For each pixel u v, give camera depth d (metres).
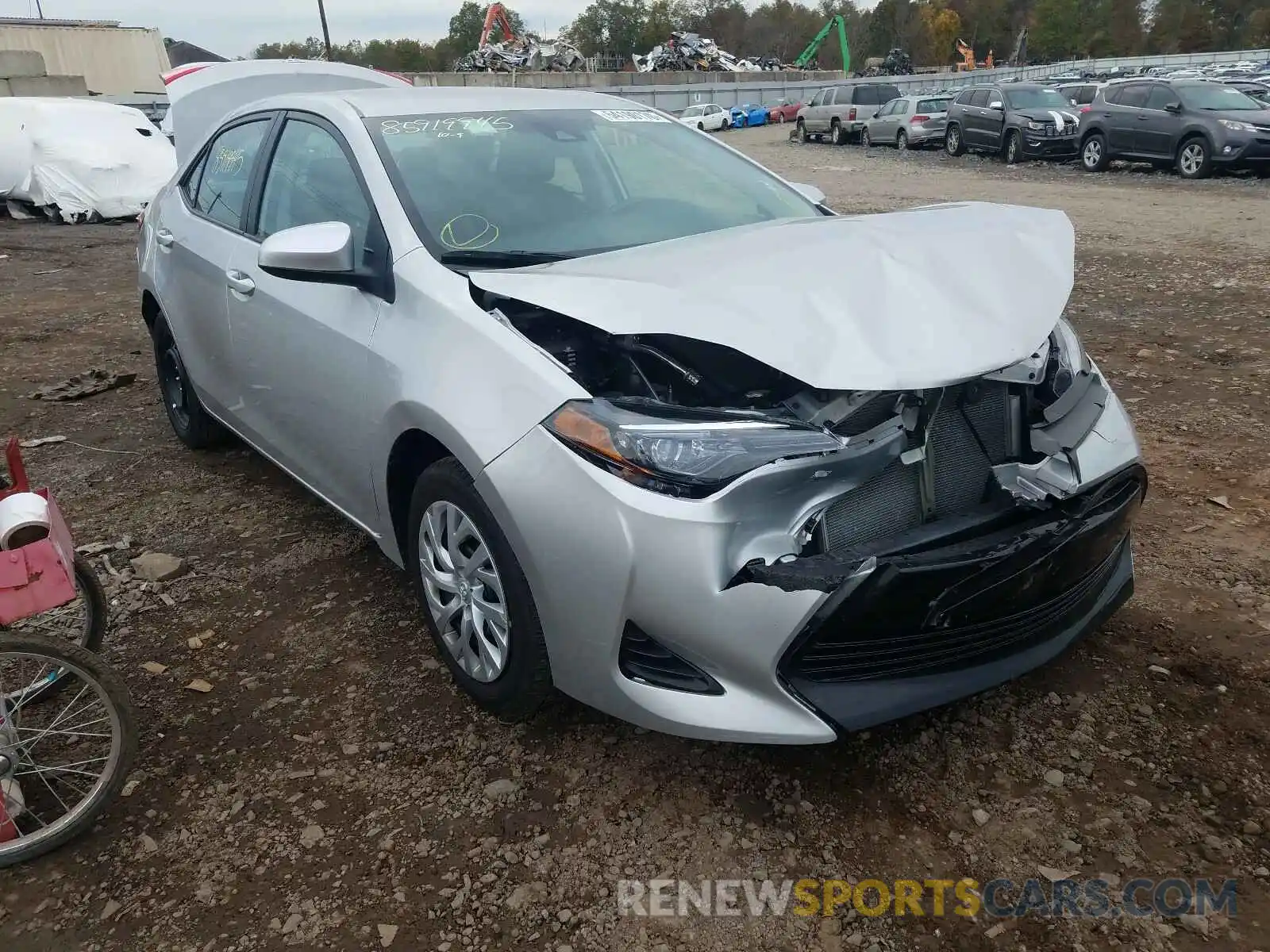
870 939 2.04
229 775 2.58
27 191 15.29
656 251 2.75
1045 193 14.18
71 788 2.54
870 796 2.43
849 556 2.17
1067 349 2.87
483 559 2.56
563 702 2.83
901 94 26.89
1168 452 4.44
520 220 3.08
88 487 4.50
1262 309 6.97
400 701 2.86
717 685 2.23
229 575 3.64
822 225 2.90
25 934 2.12
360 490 3.12
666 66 64.00
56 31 30.77
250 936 2.10
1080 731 2.62
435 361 2.59
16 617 2.25
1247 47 88.19
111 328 7.94
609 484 2.18
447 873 2.25
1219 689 2.75
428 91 3.71
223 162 4.21
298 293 3.26
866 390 2.08
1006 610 2.32
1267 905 2.08
